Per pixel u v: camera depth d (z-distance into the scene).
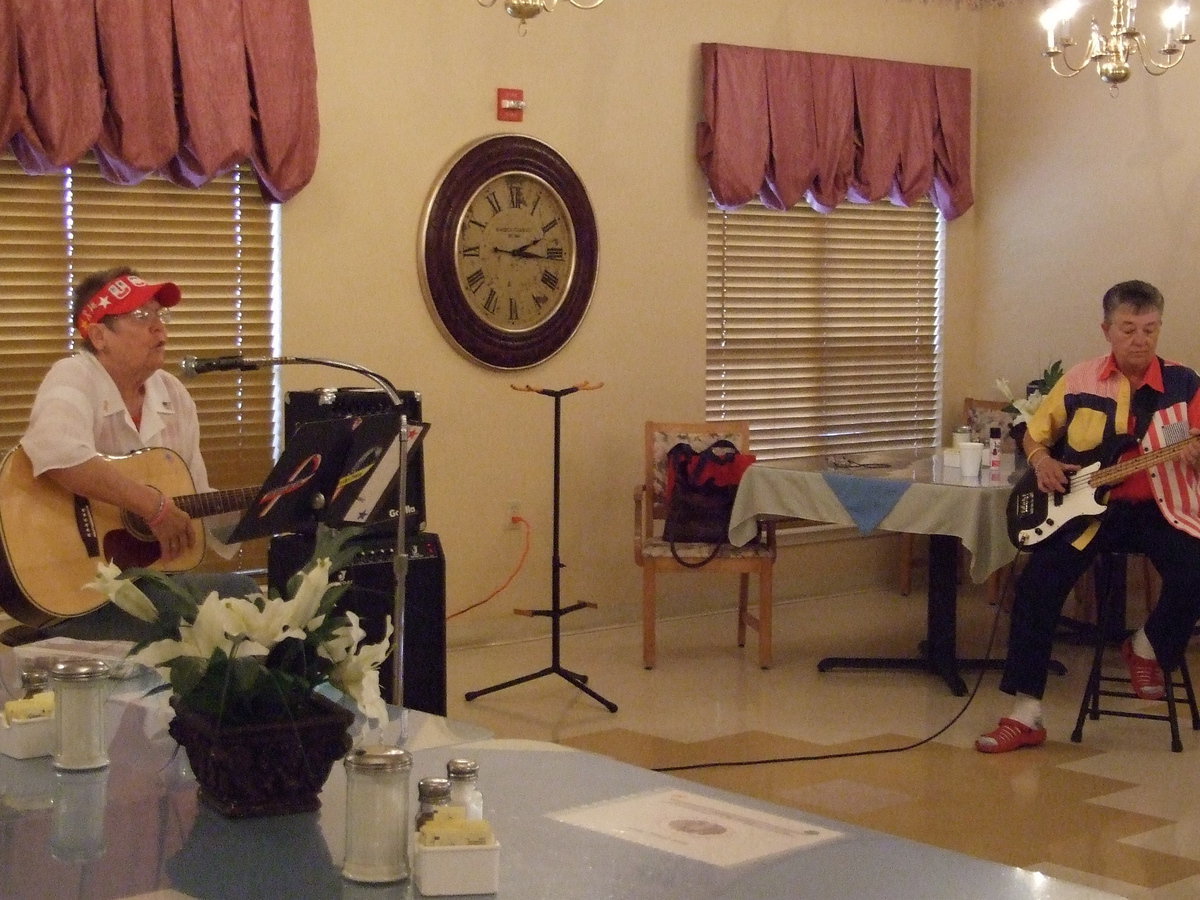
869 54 6.08
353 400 3.84
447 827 1.50
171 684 1.72
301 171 4.56
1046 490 4.04
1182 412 4.00
